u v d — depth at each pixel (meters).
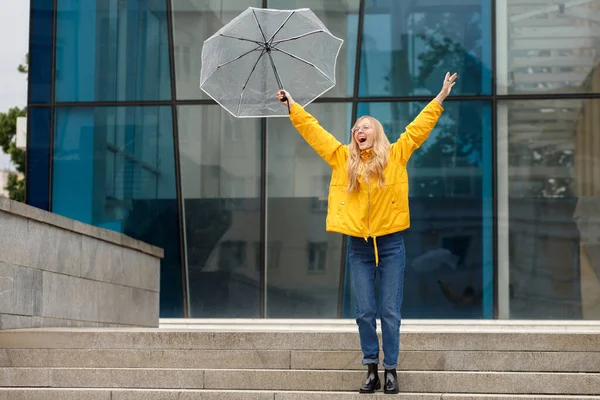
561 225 15.34
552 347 7.88
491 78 15.51
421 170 15.55
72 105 16.08
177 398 7.25
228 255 15.77
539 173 15.41
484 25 15.56
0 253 9.21
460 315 15.31
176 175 15.90
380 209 6.86
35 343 8.39
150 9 16.06
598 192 15.31
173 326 15.50
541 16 15.55
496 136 15.48
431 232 15.46
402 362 7.70
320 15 15.80
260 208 15.76
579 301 15.23
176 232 15.86
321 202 15.70
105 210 15.98
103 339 8.30
